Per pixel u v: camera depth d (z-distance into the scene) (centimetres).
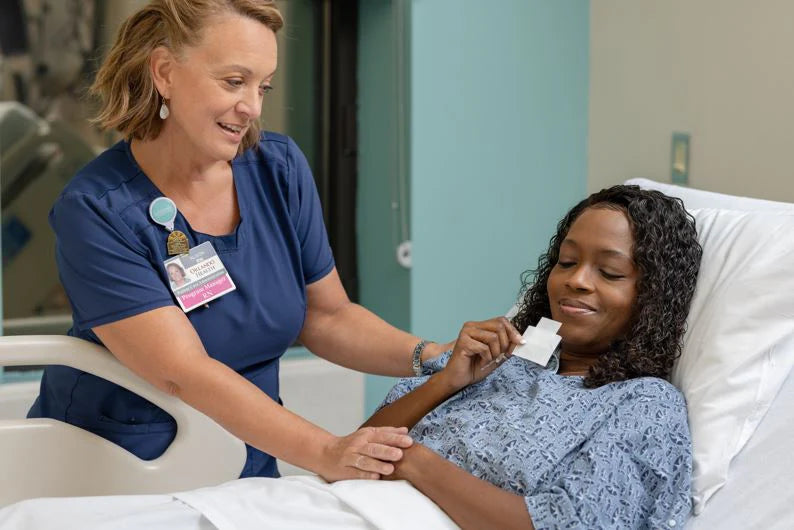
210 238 178
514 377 171
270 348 187
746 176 264
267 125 324
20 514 146
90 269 166
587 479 144
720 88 272
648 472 149
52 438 175
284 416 160
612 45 317
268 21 162
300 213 189
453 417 163
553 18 325
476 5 316
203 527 149
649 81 300
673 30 289
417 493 150
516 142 326
